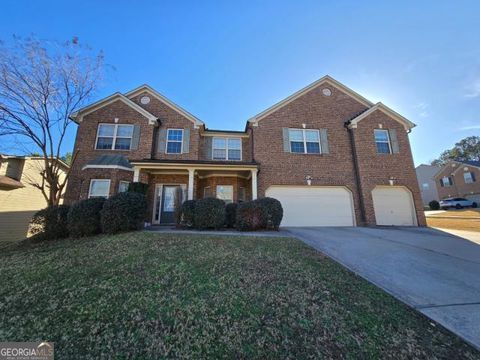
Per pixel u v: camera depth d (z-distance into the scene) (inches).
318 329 112.3
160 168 439.8
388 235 352.2
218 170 467.5
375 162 507.5
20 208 518.0
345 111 558.3
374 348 99.7
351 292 151.8
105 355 95.5
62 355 96.3
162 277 169.8
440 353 96.5
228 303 134.8
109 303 135.3
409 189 500.1
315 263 205.6
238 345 101.2
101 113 496.7
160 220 473.1
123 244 255.8
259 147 513.3
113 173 430.9
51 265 200.8
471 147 1887.3
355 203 494.6
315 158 516.1
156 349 98.6
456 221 542.6
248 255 221.5
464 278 178.2
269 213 381.1
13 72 379.2
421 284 166.7
